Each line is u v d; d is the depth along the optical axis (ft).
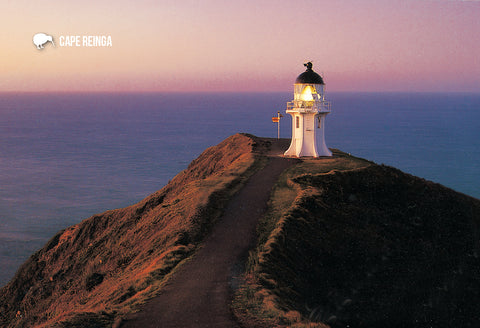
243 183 140.36
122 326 58.03
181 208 121.29
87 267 138.31
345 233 108.37
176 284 72.64
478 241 124.06
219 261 83.46
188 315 60.90
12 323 139.54
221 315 60.85
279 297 71.67
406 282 99.50
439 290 101.81
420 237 118.42
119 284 85.35
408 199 134.10
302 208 111.24
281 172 153.79
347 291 89.15
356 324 80.59
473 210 138.62
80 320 59.16
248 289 70.38
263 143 223.30
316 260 93.86
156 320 59.52
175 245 93.04
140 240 121.70
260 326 57.93
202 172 216.33
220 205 117.50
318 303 80.59
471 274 111.24
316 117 184.03
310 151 186.29
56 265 164.55
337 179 136.15
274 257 85.56
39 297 144.56
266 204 117.70
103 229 176.55
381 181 139.13
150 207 171.63
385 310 88.84
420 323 90.38
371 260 102.12
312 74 184.65
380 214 122.42
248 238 95.76
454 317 95.81
